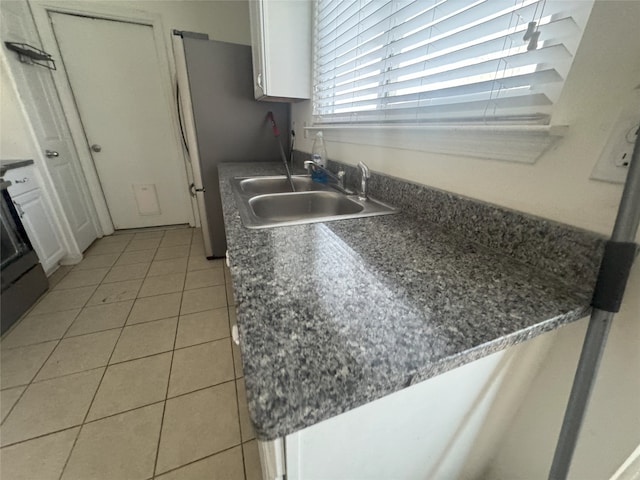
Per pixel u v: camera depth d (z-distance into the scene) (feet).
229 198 3.70
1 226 5.25
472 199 2.40
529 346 1.93
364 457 1.58
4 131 6.26
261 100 6.65
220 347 4.85
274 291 1.60
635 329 1.57
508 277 1.82
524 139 1.93
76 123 8.38
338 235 2.50
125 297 6.21
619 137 1.48
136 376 4.25
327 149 5.40
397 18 3.08
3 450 3.27
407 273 1.85
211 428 3.56
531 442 2.26
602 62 1.52
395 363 1.13
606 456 1.81
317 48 5.07
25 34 6.85
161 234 9.87
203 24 8.63
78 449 3.29
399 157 3.36
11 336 5.00
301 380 1.04
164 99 9.14
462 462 2.30
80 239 8.19
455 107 2.50
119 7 7.82
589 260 1.58
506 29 2.04
